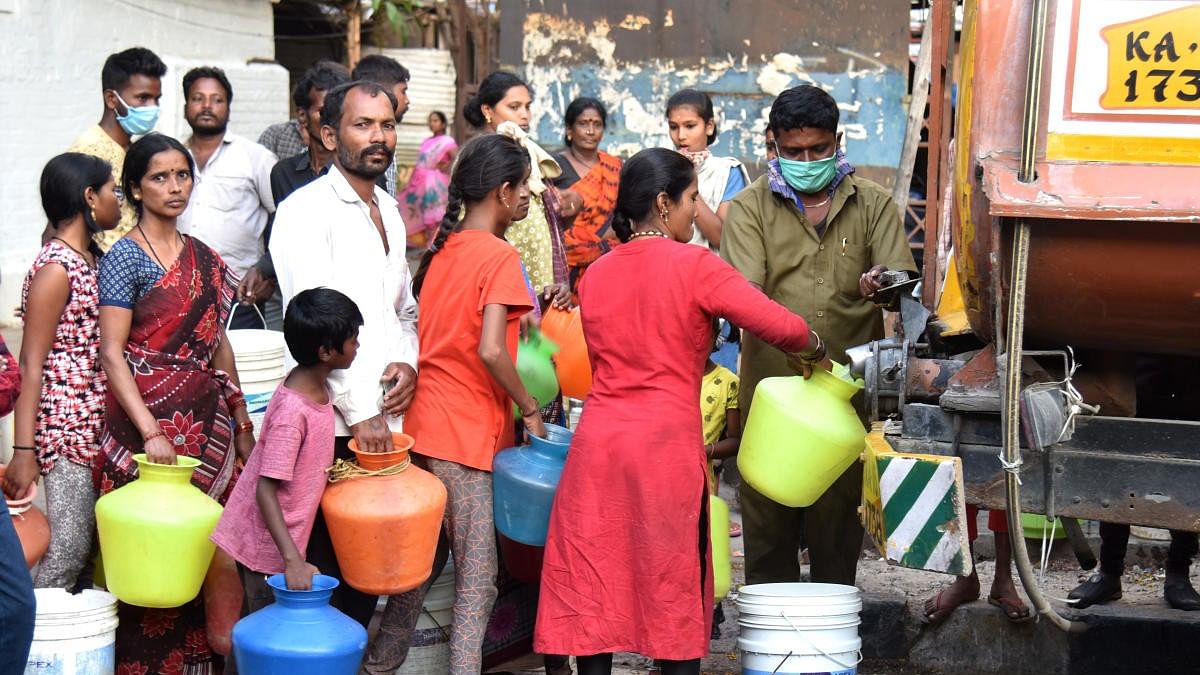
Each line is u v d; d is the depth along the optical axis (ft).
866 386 13.88
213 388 14.62
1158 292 11.61
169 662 14.44
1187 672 17.02
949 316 15.53
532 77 30.45
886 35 28.55
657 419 13.16
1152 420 12.25
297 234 14.11
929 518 12.39
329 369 13.28
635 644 13.20
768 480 14.39
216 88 21.30
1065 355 12.16
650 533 13.05
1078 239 11.61
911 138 23.02
